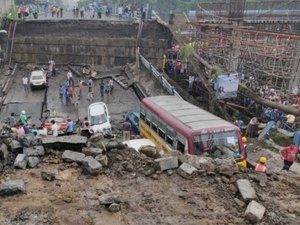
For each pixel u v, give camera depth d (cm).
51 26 3772
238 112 2297
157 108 1622
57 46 3756
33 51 3756
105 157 827
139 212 674
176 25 3716
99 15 4047
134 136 2048
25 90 3200
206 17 2895
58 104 2947
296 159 1564
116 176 798
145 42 3709
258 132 1992
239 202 711
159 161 819
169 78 3172
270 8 2833
